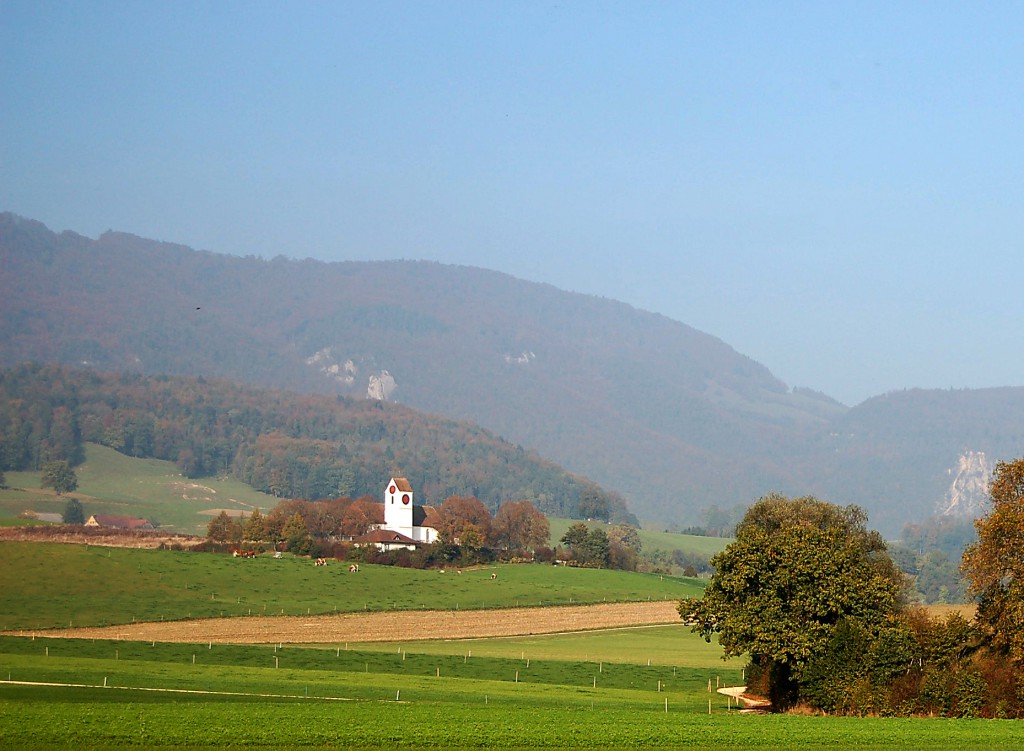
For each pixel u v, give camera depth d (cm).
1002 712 9288
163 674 10612
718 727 8156
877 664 9994
